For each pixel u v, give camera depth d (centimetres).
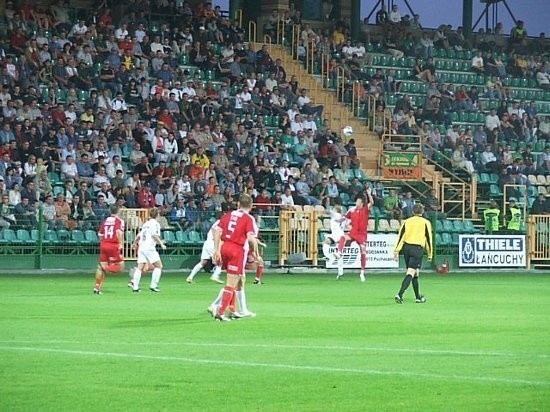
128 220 5353
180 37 6831
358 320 2891
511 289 4412
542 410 1570
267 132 6581
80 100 6116
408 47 7925
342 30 7769
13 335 2464
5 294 3762
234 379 1836
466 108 7469
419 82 7556
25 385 1762
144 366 1977
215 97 6512
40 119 5716
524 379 1852
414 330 2639
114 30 6569
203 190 5762
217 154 6034
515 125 7425
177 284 4469
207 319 2862
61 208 5375
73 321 2794
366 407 1594
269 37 7419
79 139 5772
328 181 6162
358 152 6750
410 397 1675
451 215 6638
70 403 1609
